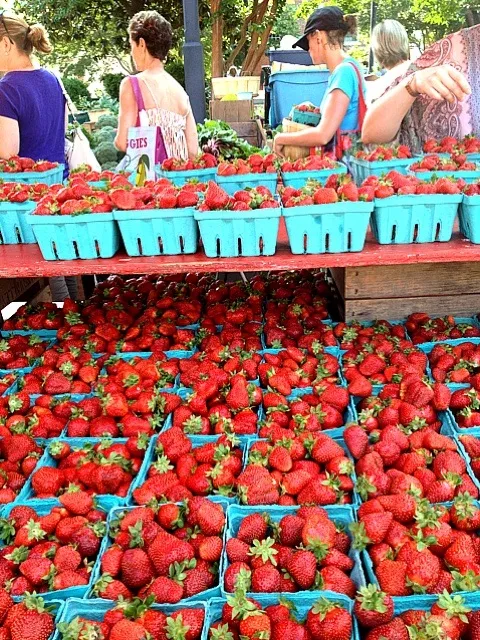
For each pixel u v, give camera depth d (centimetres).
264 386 92
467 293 107
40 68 137
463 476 69
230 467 72
